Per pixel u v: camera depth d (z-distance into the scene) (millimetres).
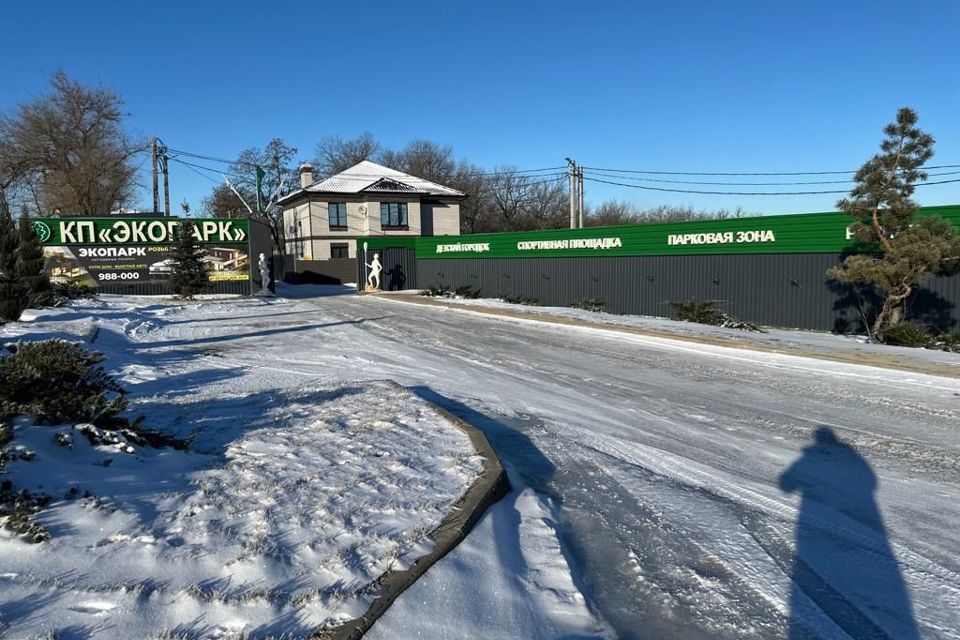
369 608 3109
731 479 5820
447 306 25891
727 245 20609
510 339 16031
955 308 15859
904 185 14750
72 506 3785
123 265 31516
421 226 53625
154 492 4348
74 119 50531
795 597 3764
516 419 7992
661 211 81812
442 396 9344
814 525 4797
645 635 3373
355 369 11711
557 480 5742
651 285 23281
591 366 11984
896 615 3574
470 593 3453
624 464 6219
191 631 2826
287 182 71875
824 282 18281
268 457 5484
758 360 12461
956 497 5383
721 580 3961
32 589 2986
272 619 2957
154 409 7613
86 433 4855
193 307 25656
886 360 11508
